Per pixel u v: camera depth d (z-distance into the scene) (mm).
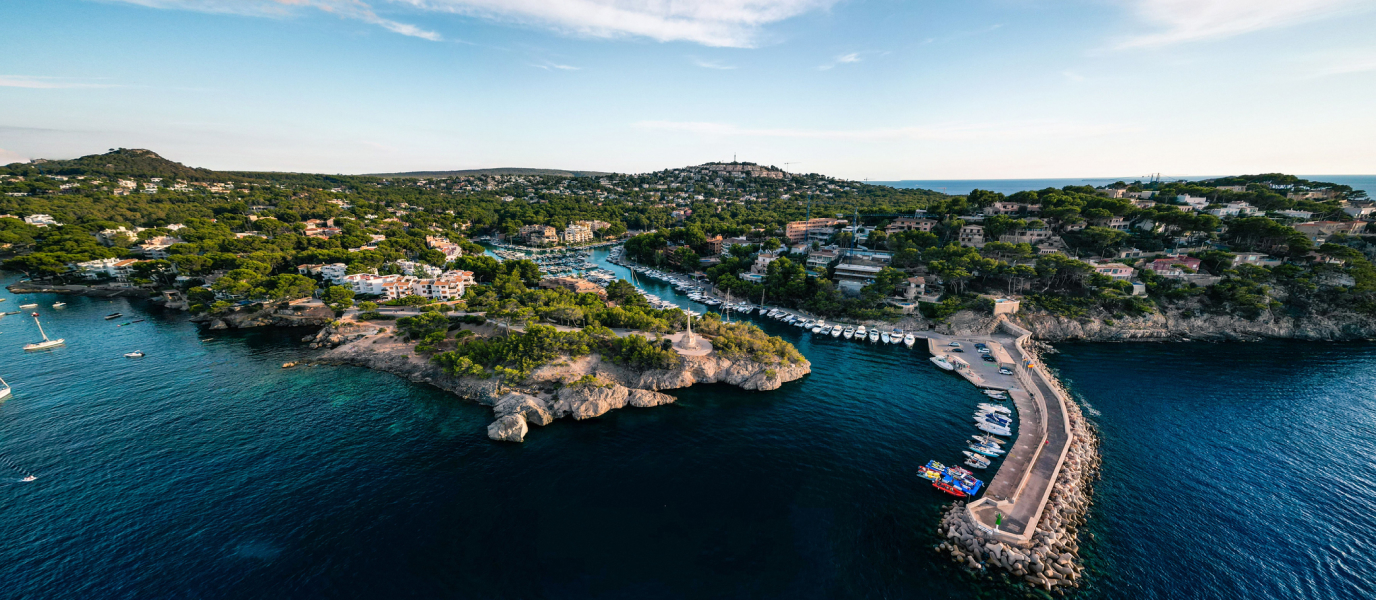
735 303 166000
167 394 88375
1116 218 178250
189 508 58781
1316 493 63344
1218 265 142875
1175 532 56781
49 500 59531
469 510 59375
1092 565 52125
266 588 48188
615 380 90938
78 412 81125
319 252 184500
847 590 49156
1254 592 49125
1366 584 49906
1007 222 171750
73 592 47094
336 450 71438
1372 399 88812
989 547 52688
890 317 136875
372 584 48906
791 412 84688
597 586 49094
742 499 61938
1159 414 83562
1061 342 123375
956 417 83125
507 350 93938
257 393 89438
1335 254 138500
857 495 62781
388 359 103750
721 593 48562
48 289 162875
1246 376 99750
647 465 68875
